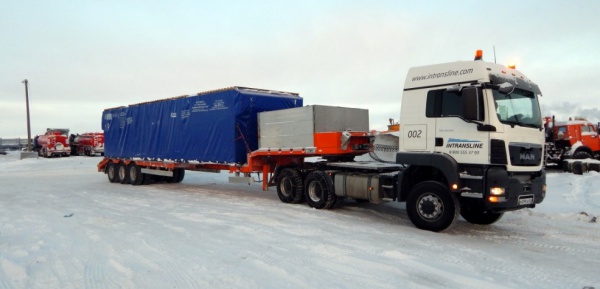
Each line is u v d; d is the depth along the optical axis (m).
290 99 13.15
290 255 6.09
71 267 5.61
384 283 4.95
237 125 11.93
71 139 48.09
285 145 10.89
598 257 6.16
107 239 7.14
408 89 8.24
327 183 10.00
